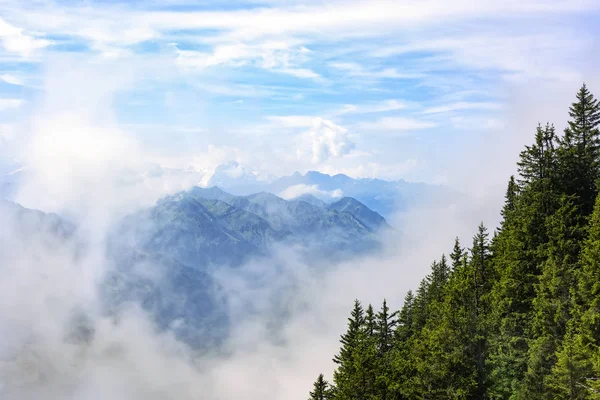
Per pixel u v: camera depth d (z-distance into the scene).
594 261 53.78
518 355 59.31
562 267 56.06
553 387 48.03
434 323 58.59
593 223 58.78
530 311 63.31
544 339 53.25
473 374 50.16
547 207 71.62
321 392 72.25
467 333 51.34
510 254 71.25
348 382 63.66
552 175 75.06
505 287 66.44
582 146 78.94
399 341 78.75
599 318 48.19
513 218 81.00
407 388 57.16
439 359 51.59
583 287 52.88
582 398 44.78
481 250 72.62
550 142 77.44
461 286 60.56
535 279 66.31
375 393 62.69
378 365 64.31
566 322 52.78
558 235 64.75
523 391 51.09
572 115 80.69
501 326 61.91
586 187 75.06
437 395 51.59
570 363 45.41
